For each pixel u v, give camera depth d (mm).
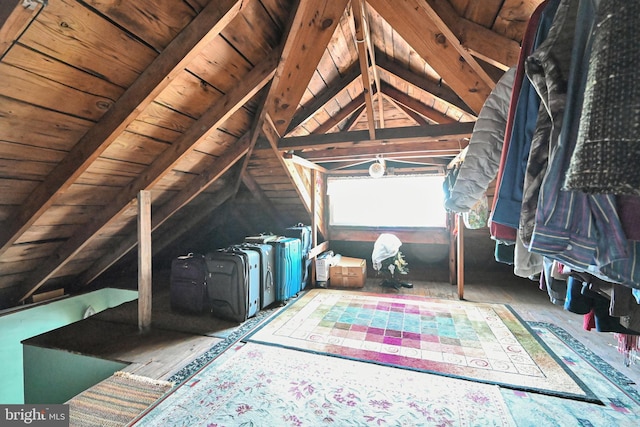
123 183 2238
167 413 1406
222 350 2049
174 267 2832
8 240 1887
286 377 1717
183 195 2879
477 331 2375
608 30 427
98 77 1363
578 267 562
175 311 2832
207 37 1359
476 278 4152
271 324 2523
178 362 1888
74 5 1060
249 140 2635
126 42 1295
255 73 1915
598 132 415
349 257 4598
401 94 3074
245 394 1556
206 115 2010
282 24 1745
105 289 3467
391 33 2023
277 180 3367
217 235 4848
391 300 3199
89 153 1602
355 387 1625
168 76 1433
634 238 522
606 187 403
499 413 1409
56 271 2826
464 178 1034
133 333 2342
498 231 871
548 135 637
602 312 967
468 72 1694
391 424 1348
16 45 1052
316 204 4148
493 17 1268
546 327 2443
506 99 958
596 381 1649
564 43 585
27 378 2172
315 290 3605
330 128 3385
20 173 1585
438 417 1390
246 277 2615
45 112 1357
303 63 1989
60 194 1763
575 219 558
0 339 2482
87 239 2387
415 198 4441
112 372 1932
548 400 1499
